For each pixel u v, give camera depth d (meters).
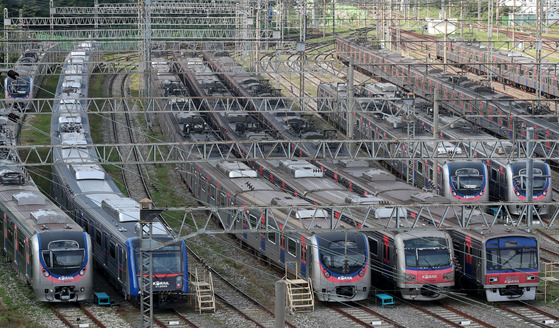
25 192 138.38
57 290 115.25
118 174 192.38
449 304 119.69
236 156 181.88
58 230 118.38
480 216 128.25
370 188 147.88
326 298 117.75
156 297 114.44
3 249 139.50
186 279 114.62
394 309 116.81
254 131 186.62
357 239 119.25
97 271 135.62
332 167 165.38
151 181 189.25
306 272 120.12
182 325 108.38
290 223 126.12
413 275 117.56
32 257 116.12
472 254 120.69
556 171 196.12
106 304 117.00
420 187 179.50
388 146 192.88
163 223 117.88
